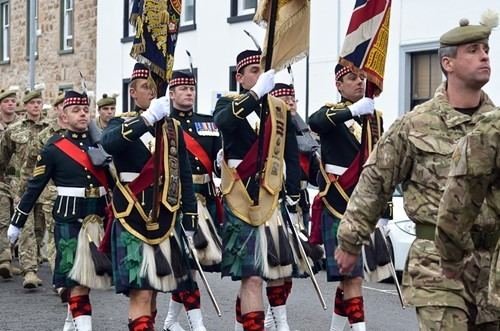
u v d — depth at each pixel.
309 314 15.53
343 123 12.34
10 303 16.62
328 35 29.53
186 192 11.07
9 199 19.52
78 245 12.49
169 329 13.43
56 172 12.91
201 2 35.38
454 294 7.80
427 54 26.97
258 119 11.57
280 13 11.48
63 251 12.57
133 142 10.80
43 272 20.56
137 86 11.30
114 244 10.81
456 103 8.09
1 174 19.55
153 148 10.87
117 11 40.16
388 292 18.17
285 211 11.84
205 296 17.34
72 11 43.81
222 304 16.50
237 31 33.62
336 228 12.30
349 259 8.33
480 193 7.23
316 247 13.38
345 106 12.27
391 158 8.13
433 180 7.98
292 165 11.82
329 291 18.16
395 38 27.53
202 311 15.77
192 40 35.94
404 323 14.83
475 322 7.83
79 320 12.28
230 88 33.97
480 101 8.12
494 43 24.92
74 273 12.29
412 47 27.06
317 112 12.30
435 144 7.97
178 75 13.69
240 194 11.47
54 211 12.84
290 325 14.54
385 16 11.84
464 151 7.16
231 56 33.91
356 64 11.83
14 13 48.47
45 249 20.02
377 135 12.39
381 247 12.38
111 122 11.04
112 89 40.47
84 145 13.02
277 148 11.62
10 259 19.64
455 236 7.28
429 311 7.82
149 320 10.73
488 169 7.15
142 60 10.69
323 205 12.42
